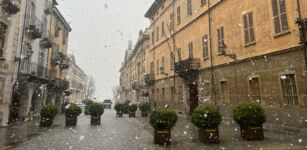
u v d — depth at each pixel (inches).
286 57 430.6
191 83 805.9
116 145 367.6
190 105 829.8
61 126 636.1
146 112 1006.4
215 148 329.7
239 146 332.2
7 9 605.9
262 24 492.1
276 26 456.8
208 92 695.7
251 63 518.6
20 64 726.5
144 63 1534.2
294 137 379.9
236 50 570.9
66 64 1412.4
